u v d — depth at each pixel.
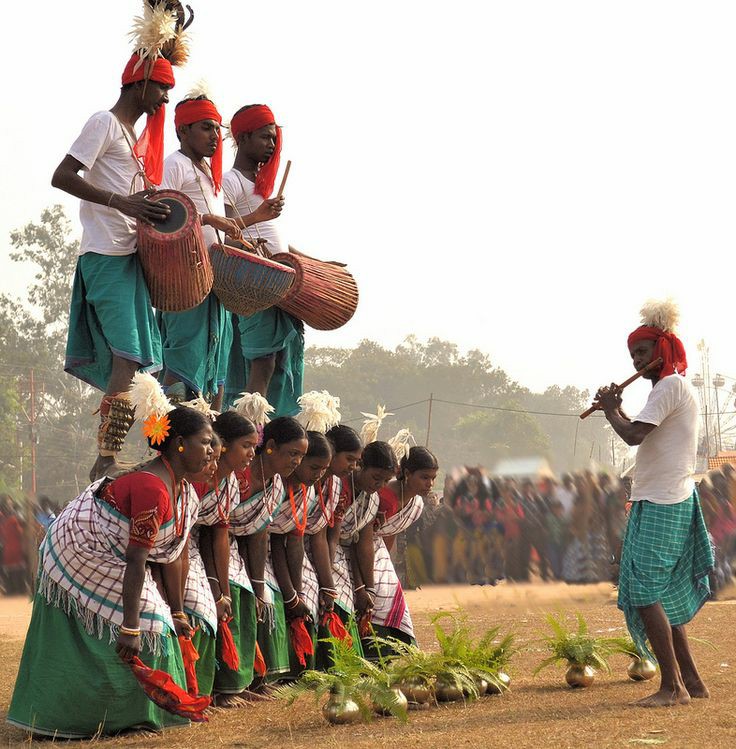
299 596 7.49
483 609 15.16
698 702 6.57
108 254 7.11
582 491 18.88
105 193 7.03
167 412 6.14
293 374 9.05
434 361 94.12
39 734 6.13
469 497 19.08
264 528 7.06
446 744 5.39
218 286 7.66
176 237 7.04
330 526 7.77
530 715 6.30
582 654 7.45
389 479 7.78
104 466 6.99
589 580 18.48
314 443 7.06
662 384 6.84
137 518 5.89
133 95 7.32
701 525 6.88
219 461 6.49
